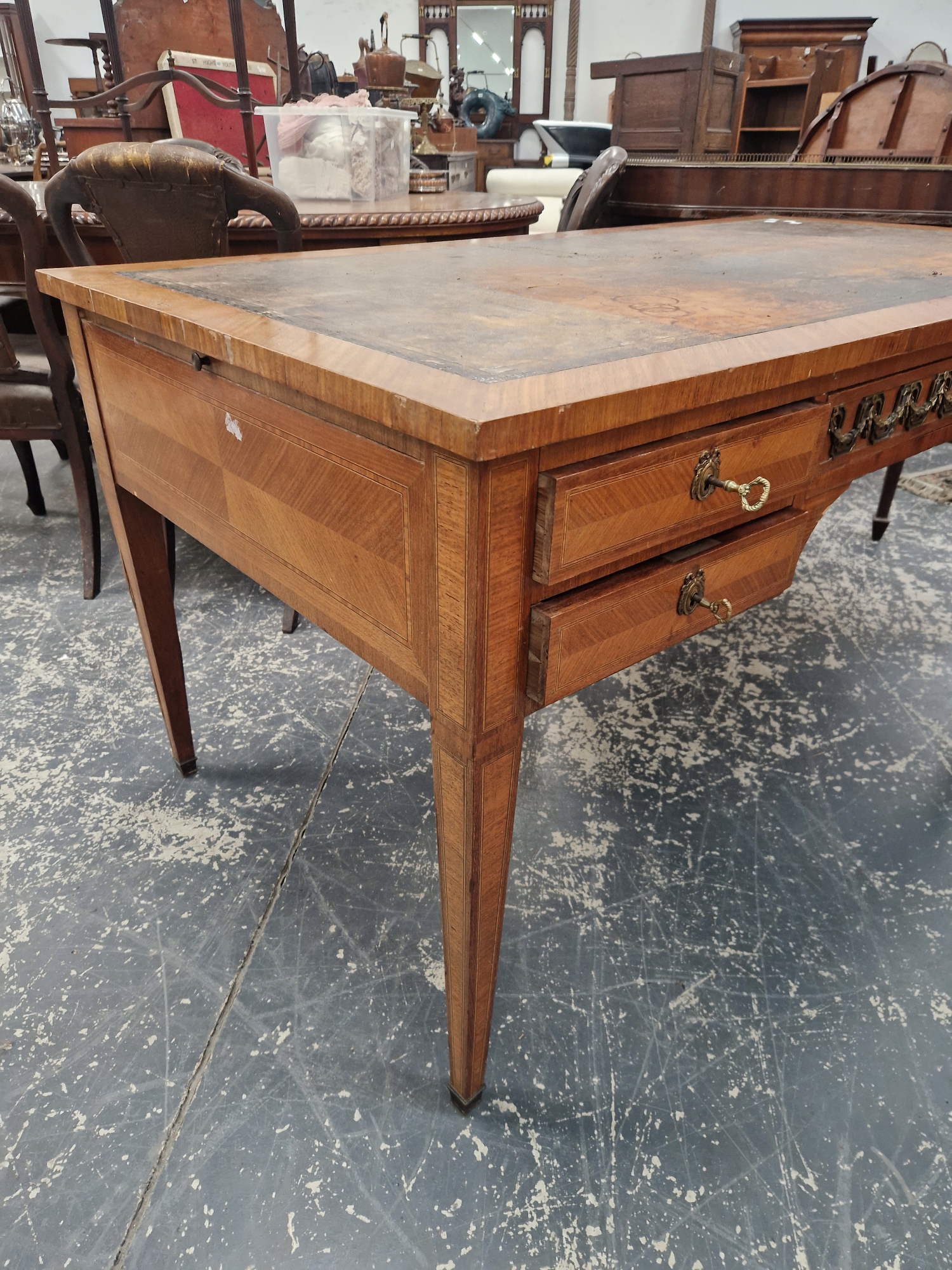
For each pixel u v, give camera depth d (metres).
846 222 1.71
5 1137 0.82
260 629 1.79
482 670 0.58
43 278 0.94
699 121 3.41
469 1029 0.79
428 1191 0.79
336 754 1.40
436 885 1.14
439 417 0.48
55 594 1.91
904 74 2.28
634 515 0.60
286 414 0.67
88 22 6.70
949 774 1.39
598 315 0.75
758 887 1.15
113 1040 0.92
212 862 1.17
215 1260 0.73
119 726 1.46
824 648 1.76
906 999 0.99
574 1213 0.77
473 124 6.10
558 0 6.01
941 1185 0.80
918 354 0.84
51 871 1.15
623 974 1.02
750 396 0.66
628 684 1.62
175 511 0.95
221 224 1.42
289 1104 0.86
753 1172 0.81
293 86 2.65
